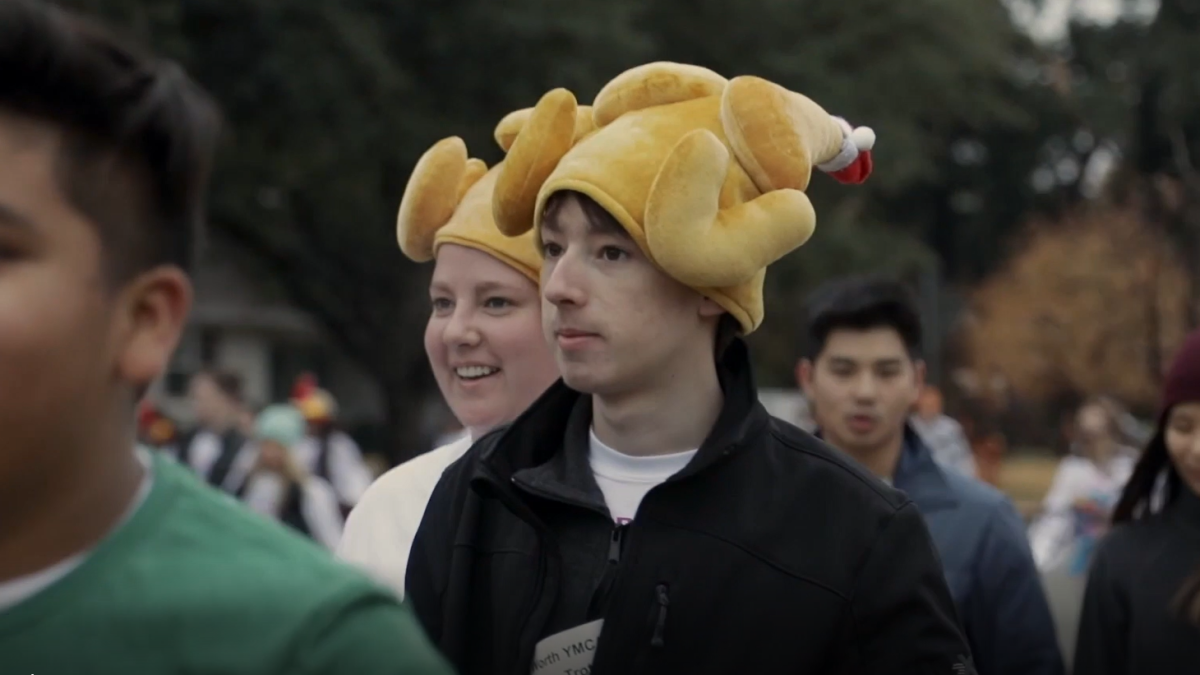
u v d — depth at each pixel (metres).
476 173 5.11
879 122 34.16
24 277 2.08
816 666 3.53
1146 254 49.72
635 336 3.60
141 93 2.19
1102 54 60.22
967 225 64.69
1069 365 49.53
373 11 29.12
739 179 3.67
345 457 15.78
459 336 4.84
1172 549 5.86
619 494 3.73
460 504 3.93
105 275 2.15
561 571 3.66
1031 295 50.34
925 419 15.69
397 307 35.94
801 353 6.71
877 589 3.56
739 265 3.54
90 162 2.13
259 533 2.24
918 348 6.34
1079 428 13.72
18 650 2.11
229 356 55.62
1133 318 49.06
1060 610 8.13
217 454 15.96
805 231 3.63
